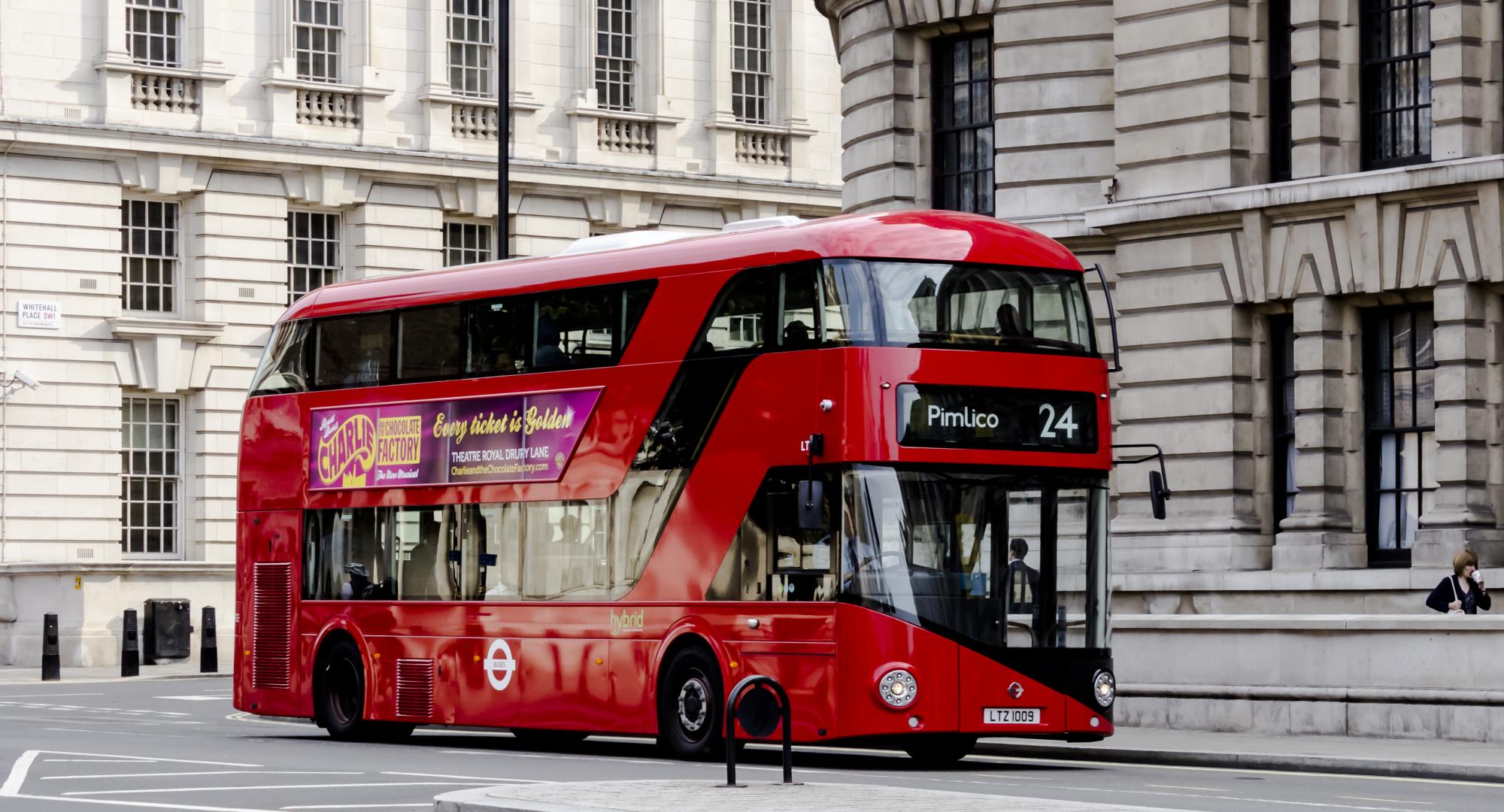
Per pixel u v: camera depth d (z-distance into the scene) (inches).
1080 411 923.4
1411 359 1302.9
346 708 1114.1
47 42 2164.1
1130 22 1409.9
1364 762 896.3
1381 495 1316.4
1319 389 1316.4
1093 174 1433.3
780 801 657.0
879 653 877.2
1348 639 1039.0
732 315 940.0
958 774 880.3
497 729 1123.3
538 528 1015.6
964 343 902.4
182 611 2033.7
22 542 2132.1
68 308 2165.4
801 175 2596.0
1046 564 907.4
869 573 880.3
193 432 2245.3
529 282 1032.2
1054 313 927.7
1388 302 1305.4
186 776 854.5
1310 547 1307.8
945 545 890.1
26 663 2034.9
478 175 2394.2
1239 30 1363.2
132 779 840.9
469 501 1048.2
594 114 2466.8
